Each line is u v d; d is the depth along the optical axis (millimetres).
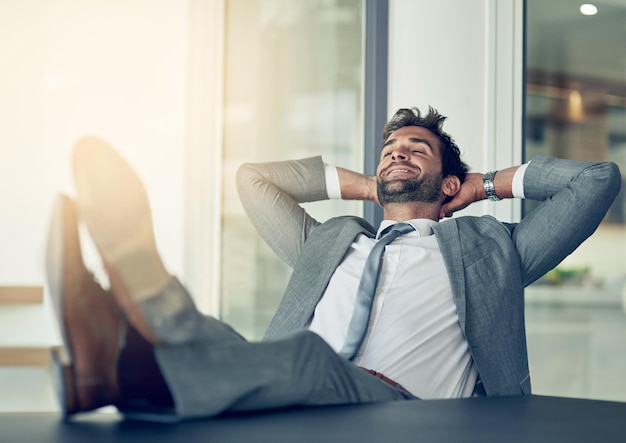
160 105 3168
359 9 3309
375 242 1888
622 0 2988
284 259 2146
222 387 936
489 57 3162
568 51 3066
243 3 3244
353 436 834
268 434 830
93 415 966
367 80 3295
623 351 2900
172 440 783
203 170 3193
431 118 2168
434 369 1690
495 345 1708
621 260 2928
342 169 2262
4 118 3027
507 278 1774
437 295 1745
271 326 1861
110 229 942
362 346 1706
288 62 3270
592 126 3033
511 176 2066
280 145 3252
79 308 931
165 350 930
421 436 851
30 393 2930
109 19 3127
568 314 2934
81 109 3090
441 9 3195
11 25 3045
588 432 915
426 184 2025
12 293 2939
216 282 3193
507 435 876
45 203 3035
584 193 1868
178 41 3189
